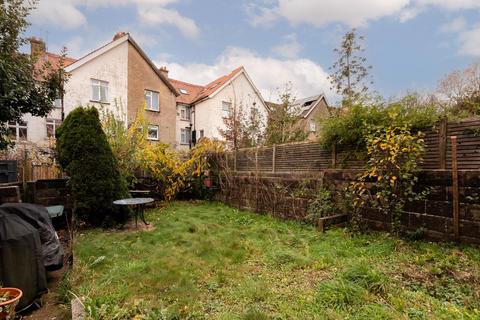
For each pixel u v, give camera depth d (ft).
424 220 12.57
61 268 11.41
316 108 67.46
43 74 17.70
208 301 8.70
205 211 24.41
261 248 13.61
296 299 8.43
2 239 8.42
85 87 45.01
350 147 16.17
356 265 10.02
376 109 14.35
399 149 12.31
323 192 17.35
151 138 52.49
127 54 49.73
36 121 41.60
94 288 9.40
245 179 25.17
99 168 18.95
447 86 30.42
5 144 17.22
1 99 13.85
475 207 11.02
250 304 8.32
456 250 10.93
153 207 26.71
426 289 8.57
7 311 7.36
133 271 10.94
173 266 11.47
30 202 17.71
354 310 7.58
